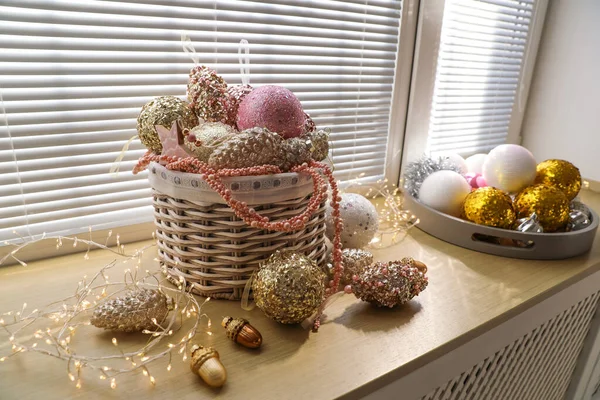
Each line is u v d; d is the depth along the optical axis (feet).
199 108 2.35
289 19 3.21
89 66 2.60
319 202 2.18
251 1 3.00
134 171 2.35
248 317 2.20
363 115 3.90
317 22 3.35
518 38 4.76
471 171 3.85
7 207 2.58
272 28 3.17
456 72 4.39
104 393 1.67
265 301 1.98
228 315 2.22
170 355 1.90
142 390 1.69
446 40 4.16
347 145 3.90
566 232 3.13
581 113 4.75
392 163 4.28
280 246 2.24
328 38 3.45
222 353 1.92
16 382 1.71
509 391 3.02
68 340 1.87
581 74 4.68
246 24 3.06
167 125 2.24
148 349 1.92
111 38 2.60
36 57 2.42
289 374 1.80
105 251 2.90
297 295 1.95
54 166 2.65
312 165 2.23
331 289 2.34
